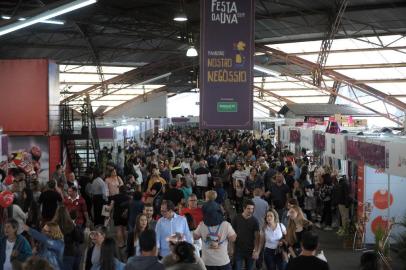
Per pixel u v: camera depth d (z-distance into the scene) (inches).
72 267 263.6
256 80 1638.8
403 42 959.0
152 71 1609.3
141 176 581.3
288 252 278.1
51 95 671.1
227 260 261.4
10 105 660.1
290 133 747.4
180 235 226.7
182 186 419.2
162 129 1517.0
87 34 1050.1
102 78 1508.4
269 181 487.8
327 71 1201.4
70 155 707.4
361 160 424.5
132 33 1159.6
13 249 235.3
